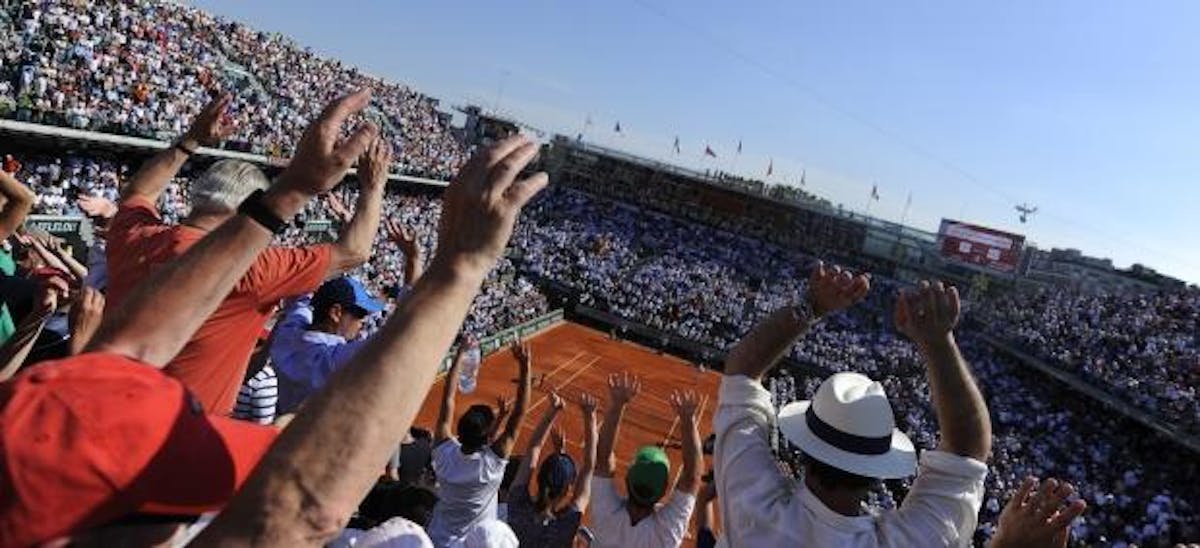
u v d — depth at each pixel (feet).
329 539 5.24
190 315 7.55
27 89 98.89
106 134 106.63
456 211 6.47
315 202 131.64
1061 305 194.80
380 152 13.23
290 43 202.69
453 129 274.36
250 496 5.13
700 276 235.61
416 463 32.60
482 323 146.61
